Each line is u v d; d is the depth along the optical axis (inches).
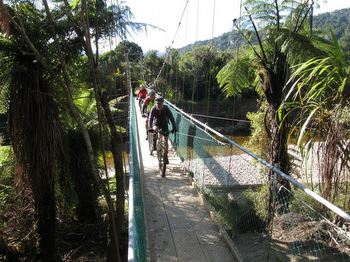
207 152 206.7
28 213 279.6
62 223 314.0
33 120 237.0
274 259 137.6
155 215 195.0
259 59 223.0
